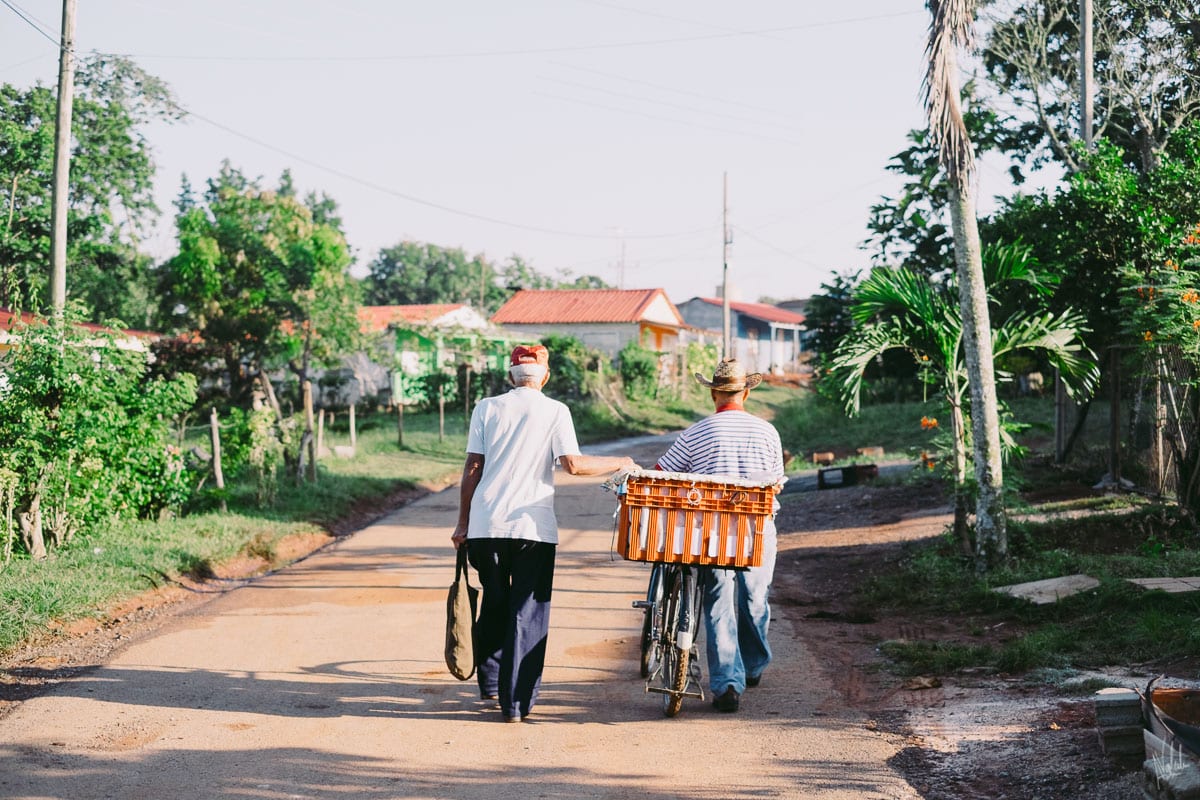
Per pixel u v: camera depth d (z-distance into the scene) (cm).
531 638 558
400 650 726
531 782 460
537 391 588
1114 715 445
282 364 2992
